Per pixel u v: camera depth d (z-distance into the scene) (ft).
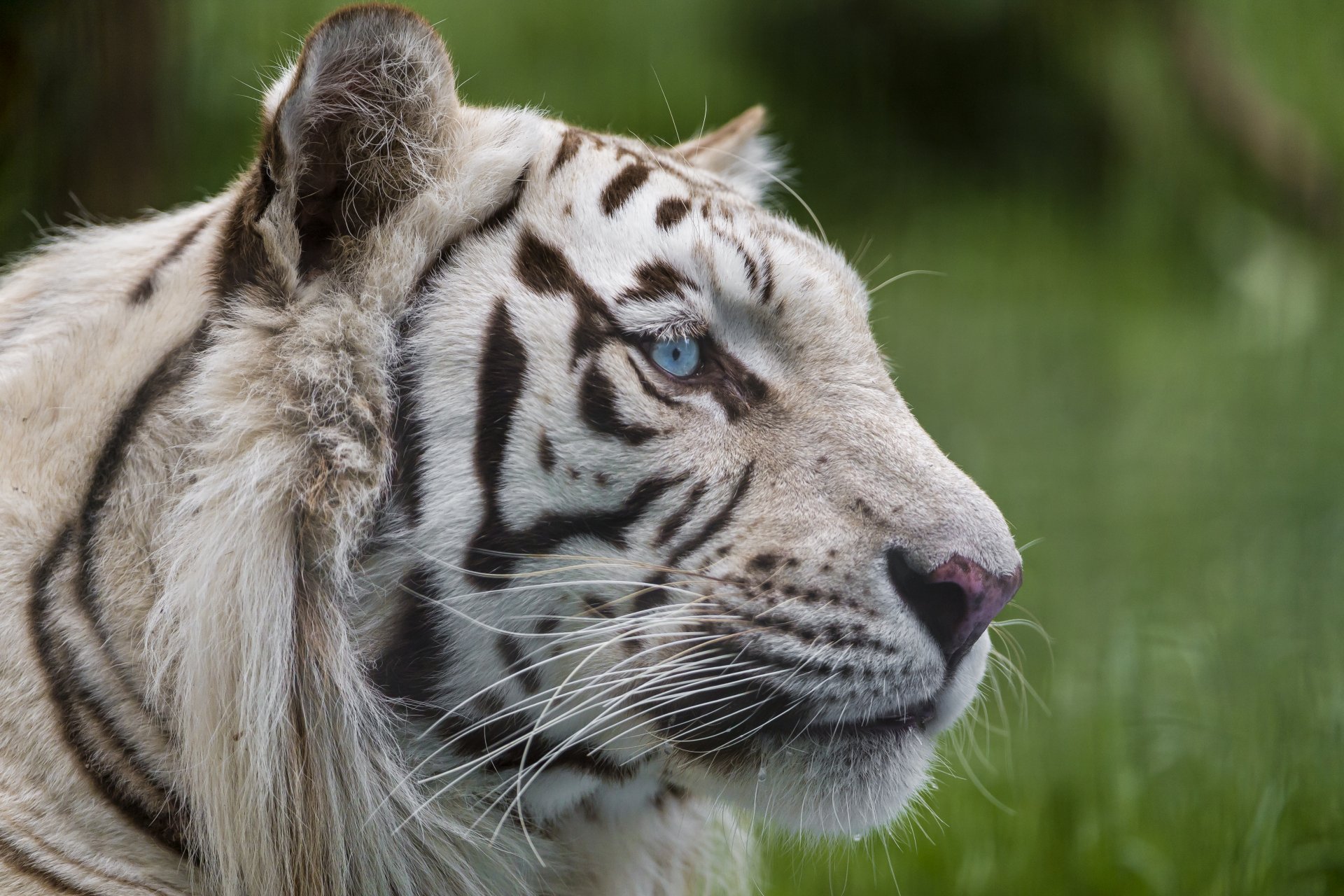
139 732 18.44
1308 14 99.35
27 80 36.04
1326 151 90.38
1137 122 88.53
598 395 19.02
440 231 19.33
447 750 19.63
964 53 87.97
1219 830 28.02
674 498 19.15
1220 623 36.06
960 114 88.58
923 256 80.07
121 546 18.61
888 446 19.94
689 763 19.69
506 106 21.33
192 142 44.65
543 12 80.23
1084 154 88.53
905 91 88.22
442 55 19.17
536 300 19.17
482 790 20.07
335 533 18.43
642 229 19.81
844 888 28.73
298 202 18.92
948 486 19.81
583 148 20.63
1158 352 71.61
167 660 18.08
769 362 20.38
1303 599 37.14
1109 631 39.86
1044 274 80.43
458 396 18.80
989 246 81.76
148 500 18.60
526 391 18.88
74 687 18.30
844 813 19.52
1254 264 81.10
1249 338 73.26
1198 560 45.80
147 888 18.28
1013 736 34.55
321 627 18.61
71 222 36.86
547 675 19.22
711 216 20.42
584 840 21.65
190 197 43.24
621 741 19.58
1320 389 63.82
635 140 23.08
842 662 18.93
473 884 20.13
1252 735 30.17
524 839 20.70
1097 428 61.36
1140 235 85.20
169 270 20.15
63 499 18.88
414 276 19.16
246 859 18.74
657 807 22.36
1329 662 32.42
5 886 17.17
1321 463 52.95
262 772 18.56
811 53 86.28
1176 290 81.05
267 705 18.52
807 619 18.94
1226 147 88.69
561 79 76.69
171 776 18.56
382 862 19.36
